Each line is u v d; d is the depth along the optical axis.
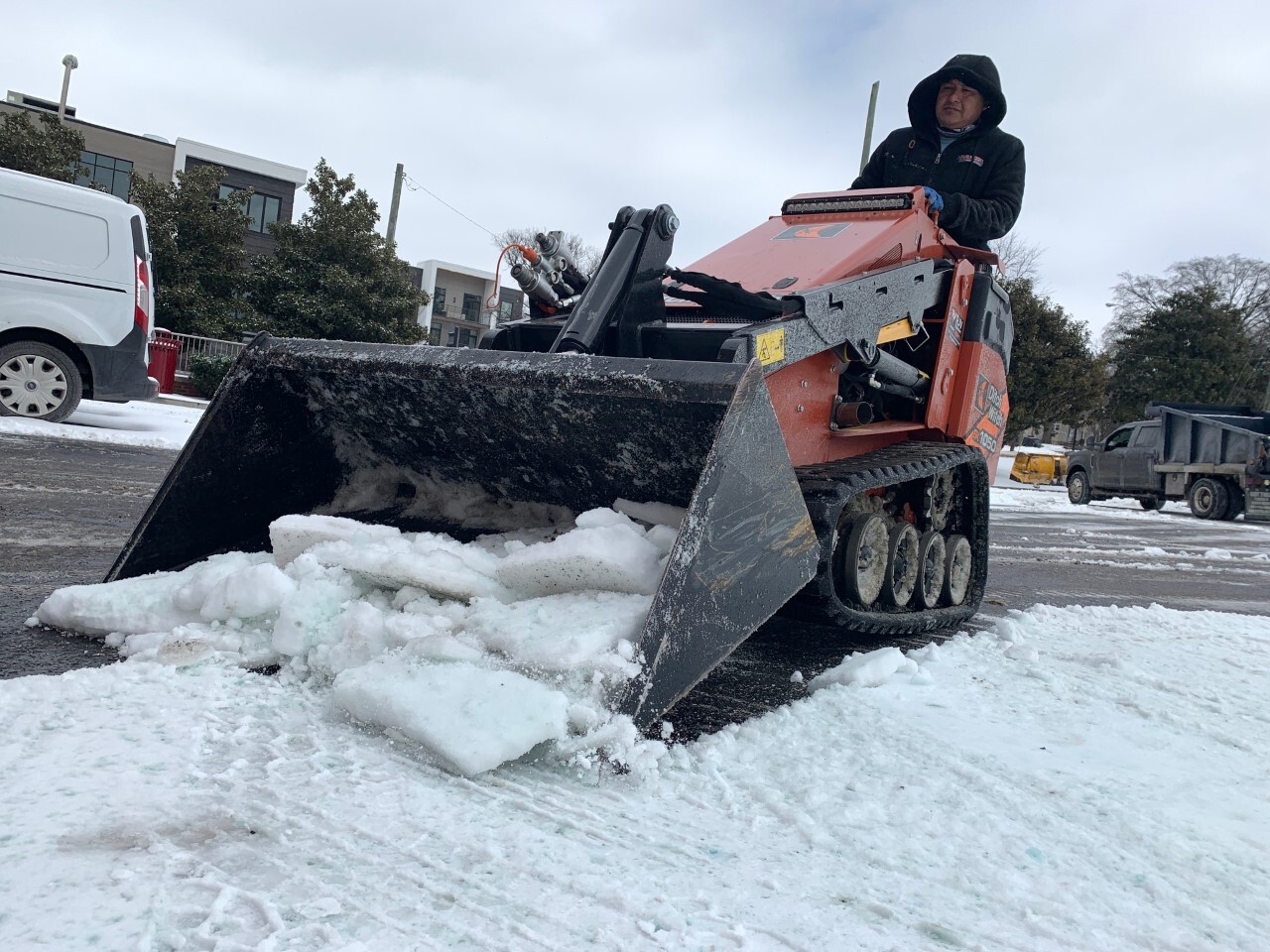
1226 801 2.21
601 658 2.12
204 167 25.58
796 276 3.60
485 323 51.94
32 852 1.50
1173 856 1.87
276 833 1.64
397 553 2.60
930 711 2.80
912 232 4.11
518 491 3.25
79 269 9.18
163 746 1.95
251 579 2.57
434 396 2.91
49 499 5.52
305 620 2.49
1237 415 17.91
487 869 1.58
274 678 2.42
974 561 4.61
